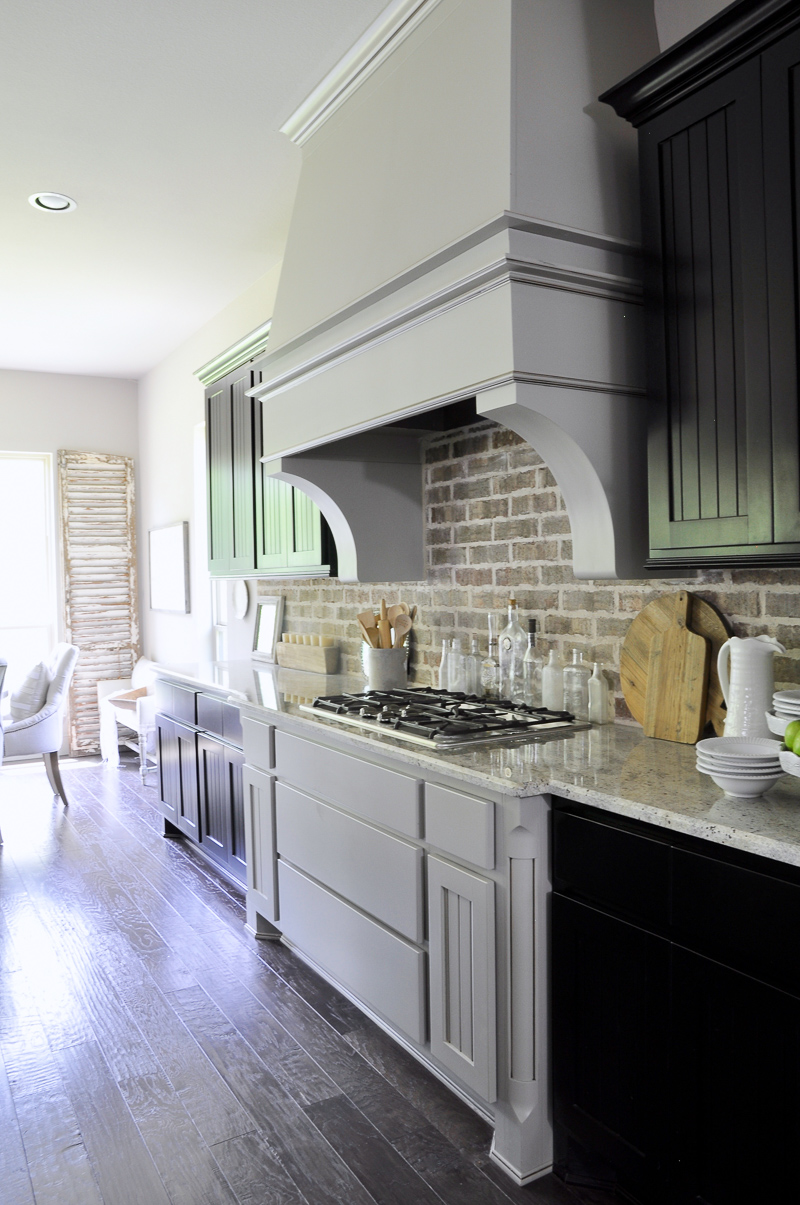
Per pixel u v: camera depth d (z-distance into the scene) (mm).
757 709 1706
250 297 4418
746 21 1516
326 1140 1911
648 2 2059
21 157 3021
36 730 4836
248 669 4020
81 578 6258
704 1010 1412
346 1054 2266
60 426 6223
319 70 2516
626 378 1917
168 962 2850
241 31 2330
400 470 2994
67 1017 2492
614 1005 1595
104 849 4105
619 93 1784
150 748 5688
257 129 2852
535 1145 1775
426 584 3041
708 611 1972
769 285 1531
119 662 6410
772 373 1532
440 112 2059
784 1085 1281
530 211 1793
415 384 2070
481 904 1806
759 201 1544
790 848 1247
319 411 2559
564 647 2414
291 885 2730
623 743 2041
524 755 1939
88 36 2336
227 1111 2025
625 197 1937
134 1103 2064
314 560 3238
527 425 1885
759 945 1316
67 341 5398
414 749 2043
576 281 1827
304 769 2588
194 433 5332
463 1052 1908
